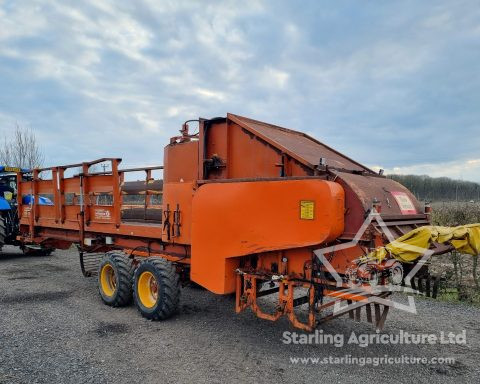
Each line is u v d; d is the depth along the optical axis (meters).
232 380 3.82
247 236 4.45
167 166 5.75
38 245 9.71
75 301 6.51
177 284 5.45
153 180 7.17
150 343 4.72
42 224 8.59
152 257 5.69
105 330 5.14
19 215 9.62
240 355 4.42
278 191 4.20
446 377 3.96
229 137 5.05
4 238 10.41
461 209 9.90
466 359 4.39
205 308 6.16
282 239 4.15
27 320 5.50
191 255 5.04
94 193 6.99
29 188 9.21
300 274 4.25
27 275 8.67
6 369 3.97
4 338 4.81
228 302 6.50
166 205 5.58
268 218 4.27
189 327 5.29
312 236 3.91
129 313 5.88
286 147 4.53
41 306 6.19
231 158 5.02
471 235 3.61
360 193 3.98
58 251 12.36
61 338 4.84
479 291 6.91
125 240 6.75
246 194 4.47
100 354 4.38
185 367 4.09
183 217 5.31
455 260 7.28
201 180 5.12
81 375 3.86
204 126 5.24
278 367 4.13
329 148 6.05
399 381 3.86
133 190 7.73
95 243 7.12
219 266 4.71
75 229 7.51
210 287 4.80
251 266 4.75
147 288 5.74
